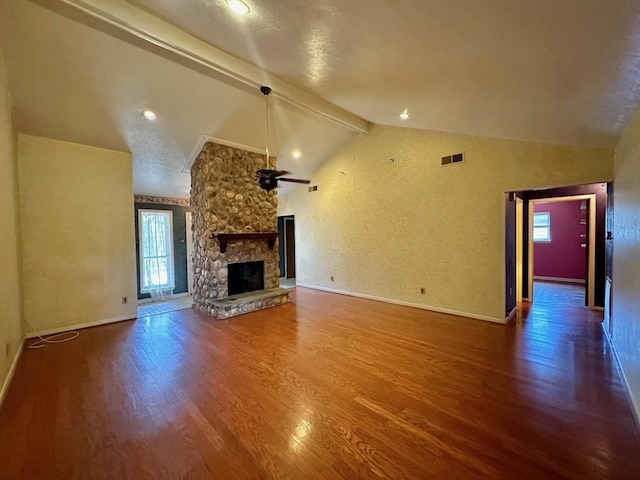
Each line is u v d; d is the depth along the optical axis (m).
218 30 2.68
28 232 3.90
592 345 3.41
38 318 3.98
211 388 2.55
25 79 3.15
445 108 3.34
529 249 5.52
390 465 1.67
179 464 1.70
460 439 1.87
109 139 4.38
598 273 4.93
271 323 4.42
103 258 4.52
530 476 1.57
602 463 1.65
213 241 4.97
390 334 3.87
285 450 1.80
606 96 2.00
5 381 2.60
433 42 1.93
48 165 4.06
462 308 4.66
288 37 2.44
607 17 1.25
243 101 4.19
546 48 1.63
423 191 5.05
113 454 1.79
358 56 2.50
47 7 2.46
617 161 3.07
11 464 1.71
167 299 6.54
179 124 4.35
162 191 6.50
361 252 6.14
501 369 2.83
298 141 5.72
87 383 2.67
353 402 2.31
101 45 2.94
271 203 5.86
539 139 3.65
